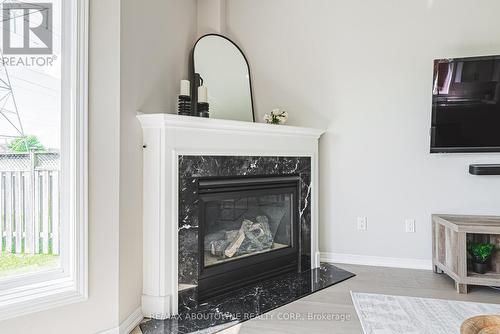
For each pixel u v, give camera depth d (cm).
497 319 128
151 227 219
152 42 243
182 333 200
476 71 284
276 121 313
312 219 319
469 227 257
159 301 217
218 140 247
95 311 188
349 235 335
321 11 337
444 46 308
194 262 234
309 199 317
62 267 186
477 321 127
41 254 181
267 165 281
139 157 219
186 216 229
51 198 184
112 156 196
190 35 319
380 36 323
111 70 196
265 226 295
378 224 327
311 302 243
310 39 341
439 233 293
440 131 297
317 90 340
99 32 192
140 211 220
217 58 328
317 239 326
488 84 282
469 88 286
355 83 330
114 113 197
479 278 255
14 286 171
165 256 218
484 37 299
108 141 194
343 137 335
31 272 177
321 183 341
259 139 275
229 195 259
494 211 300
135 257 214
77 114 183
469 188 305
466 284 257
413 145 317
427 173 314
